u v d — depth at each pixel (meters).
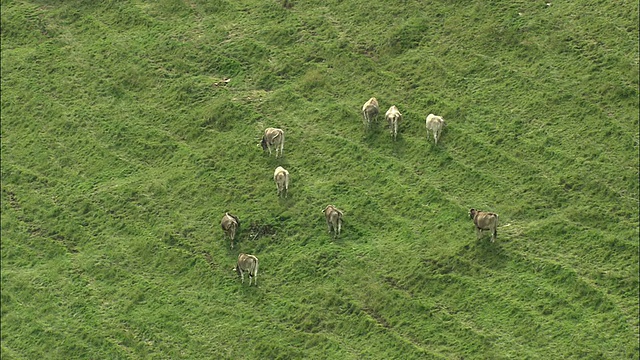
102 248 107.69
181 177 112.06
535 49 120.00
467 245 99.00
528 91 115.44
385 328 93.69
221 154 113.62
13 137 123.75
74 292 104.06
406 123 113.25
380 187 106.88
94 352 98.00
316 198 106.31
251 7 132.38
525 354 89.44
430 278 97.00
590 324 91.06
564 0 125.88
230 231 102.94
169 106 121.44
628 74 114.88
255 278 99.50
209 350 95.25
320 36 126.50
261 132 115.12
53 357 98.69
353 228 103.12
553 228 99.94
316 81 120.31
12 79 130.38
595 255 96.94
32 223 112.88
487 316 93.25
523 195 104.00
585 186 103.94
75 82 128.00
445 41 123.19
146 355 96.25
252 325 96.50
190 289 101.12
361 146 111.44
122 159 116.75
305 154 111.62
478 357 89.69
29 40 135.38
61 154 119.81
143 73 126.31
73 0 139.25
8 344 101.31
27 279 106.69
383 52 123.00
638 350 88.19
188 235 105.88
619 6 123.25
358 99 117.62
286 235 103.50
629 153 106.69
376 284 97.50
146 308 100.50
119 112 122.69
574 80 115.75
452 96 116.31
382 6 128.75
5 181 118.44
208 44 128.12
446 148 109.81
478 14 125.38
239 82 122.69
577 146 108.38
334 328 94.94
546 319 92.12
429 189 105.75
